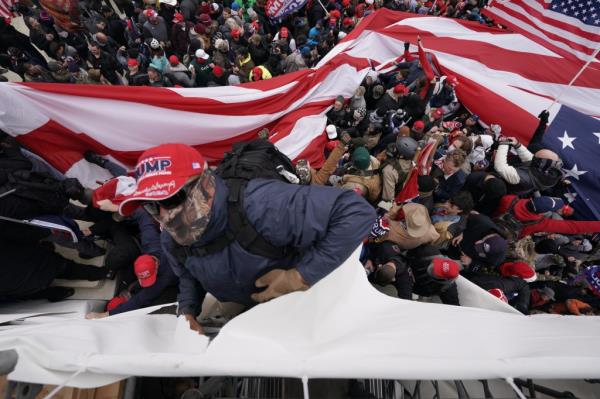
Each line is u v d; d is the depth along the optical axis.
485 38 7.38
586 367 1.14
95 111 3.91
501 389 1.75
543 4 5.64
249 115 5.00
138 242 3.65
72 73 6.06
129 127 4.15
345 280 1.89
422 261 3.19
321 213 1.43
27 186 3.08
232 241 1.54
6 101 3.34
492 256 3.37
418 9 9.68
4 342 1.25
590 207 5.47
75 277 3.65
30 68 5.72
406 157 4.36
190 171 1.36
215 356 1.24
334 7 9.08
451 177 4.66
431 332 1.49
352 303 1.83
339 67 6.05
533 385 1.67
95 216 3.34
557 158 4.17
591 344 1.34
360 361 1.17
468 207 3.77
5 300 3.33
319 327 1.61
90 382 1.18
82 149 4.07
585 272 4.36
